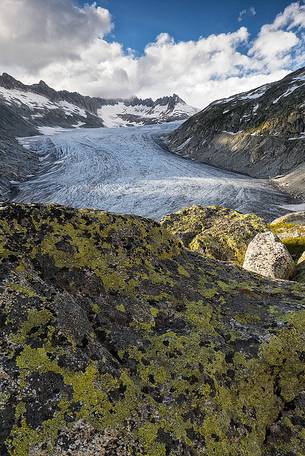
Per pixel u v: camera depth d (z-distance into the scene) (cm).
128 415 710
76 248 1034
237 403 866
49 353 721
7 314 750
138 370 826
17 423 626
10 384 662
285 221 3581
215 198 9812
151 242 1223
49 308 792
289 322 1088
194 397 811
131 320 959
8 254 887
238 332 1038
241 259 2678
